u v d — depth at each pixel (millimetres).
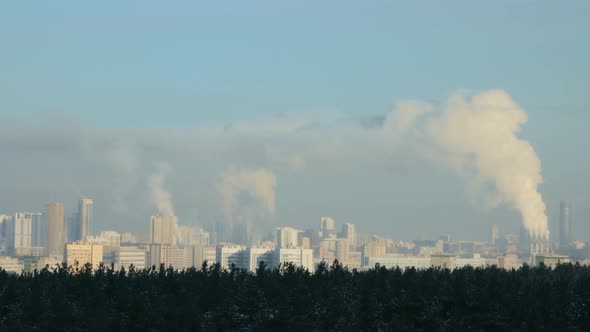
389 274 159000
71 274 157375
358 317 145250
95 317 137000
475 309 145875
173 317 139250
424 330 144250
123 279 151875
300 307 143375
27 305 139000
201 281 156000
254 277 155500
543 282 151500
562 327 138625
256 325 142750
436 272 165500
